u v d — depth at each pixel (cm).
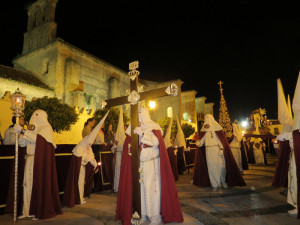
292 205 451
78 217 420
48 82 2605
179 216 365
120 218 379
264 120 1708
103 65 3297
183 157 1117
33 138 426
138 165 372
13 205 418
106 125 1733
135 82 398
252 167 1272
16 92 411
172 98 3691
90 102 2923
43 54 2738
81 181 526
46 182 420
